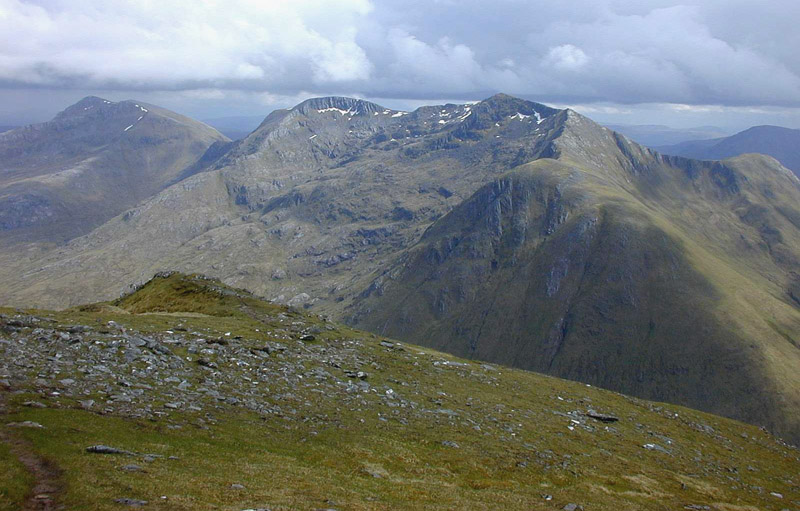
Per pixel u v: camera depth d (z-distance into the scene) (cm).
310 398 5419
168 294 10494
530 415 6775
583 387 10062
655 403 10344
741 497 5481
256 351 6500
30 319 5647
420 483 3853
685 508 4600
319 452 4044
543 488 4316
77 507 2345
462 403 6644
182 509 2506
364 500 3194
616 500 4375
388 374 7275
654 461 6075
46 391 3834
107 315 7294
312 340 8069
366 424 5009
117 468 2861
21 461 2712
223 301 9944
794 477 7225
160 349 5500
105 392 4112
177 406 4234
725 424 9869
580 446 5884
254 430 4172
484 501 3669
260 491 2970
